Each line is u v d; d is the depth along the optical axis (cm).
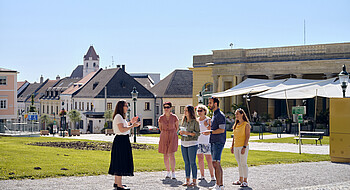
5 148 2364
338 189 1277
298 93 3781
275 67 5047
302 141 3191
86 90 8856
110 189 1215
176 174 1509
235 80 5328
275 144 3009
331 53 4703
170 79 8531
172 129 1428
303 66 4856
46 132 5834
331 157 1909
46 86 11119
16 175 1370
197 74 6062
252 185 1331
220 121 1282
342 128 1889
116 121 1239
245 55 5338
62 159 1842
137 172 1530
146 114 8381
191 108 1321
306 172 1588
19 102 11625
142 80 10531
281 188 1289
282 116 5081
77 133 5319
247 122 1338
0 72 6662
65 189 1198
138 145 2961
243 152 1322
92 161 1802
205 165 1725
